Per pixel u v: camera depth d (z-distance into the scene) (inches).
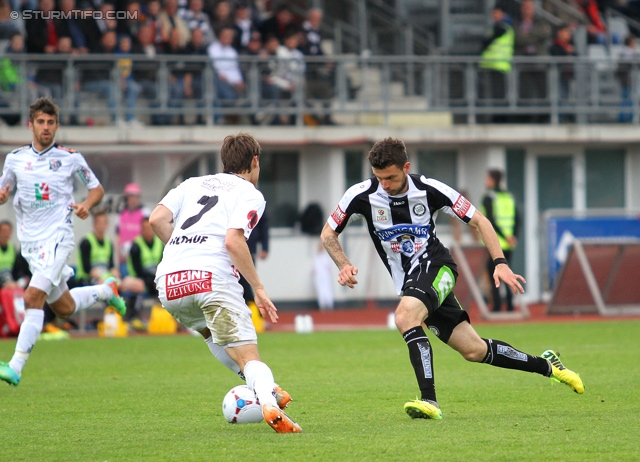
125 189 2266.2
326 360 1504.7
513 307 2448.3
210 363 1489.9
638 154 3065.9
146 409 980.6
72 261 2246.6
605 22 3491.6
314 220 2802.7
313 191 2874.0
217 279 794.2
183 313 826.8
